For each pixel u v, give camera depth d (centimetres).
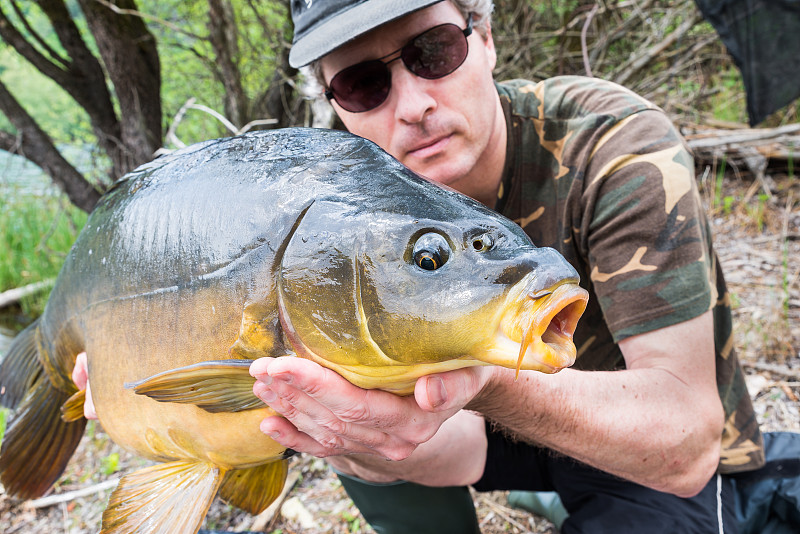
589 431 148
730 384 188
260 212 117
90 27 475
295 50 181
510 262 98
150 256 130
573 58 552
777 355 309
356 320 106
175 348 127
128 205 138
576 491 203
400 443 124
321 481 276
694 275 157
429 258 103
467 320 99
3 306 531
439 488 204
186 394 117
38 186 662
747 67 411
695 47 517
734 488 198
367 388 112
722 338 186
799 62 399
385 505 208
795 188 476
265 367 107
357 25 168
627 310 159
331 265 108
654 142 166
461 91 175
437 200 108
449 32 172
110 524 139
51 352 174
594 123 173
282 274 112
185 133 639
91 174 559
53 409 187
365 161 117
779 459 202
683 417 155
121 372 138
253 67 542
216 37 478
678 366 156
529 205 189
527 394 142
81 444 326
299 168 118
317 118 372
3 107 499
